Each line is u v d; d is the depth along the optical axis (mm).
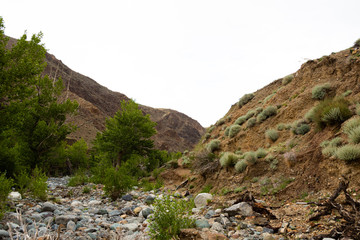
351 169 7176
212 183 13133
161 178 19578
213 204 9039
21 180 10242
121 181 11469
